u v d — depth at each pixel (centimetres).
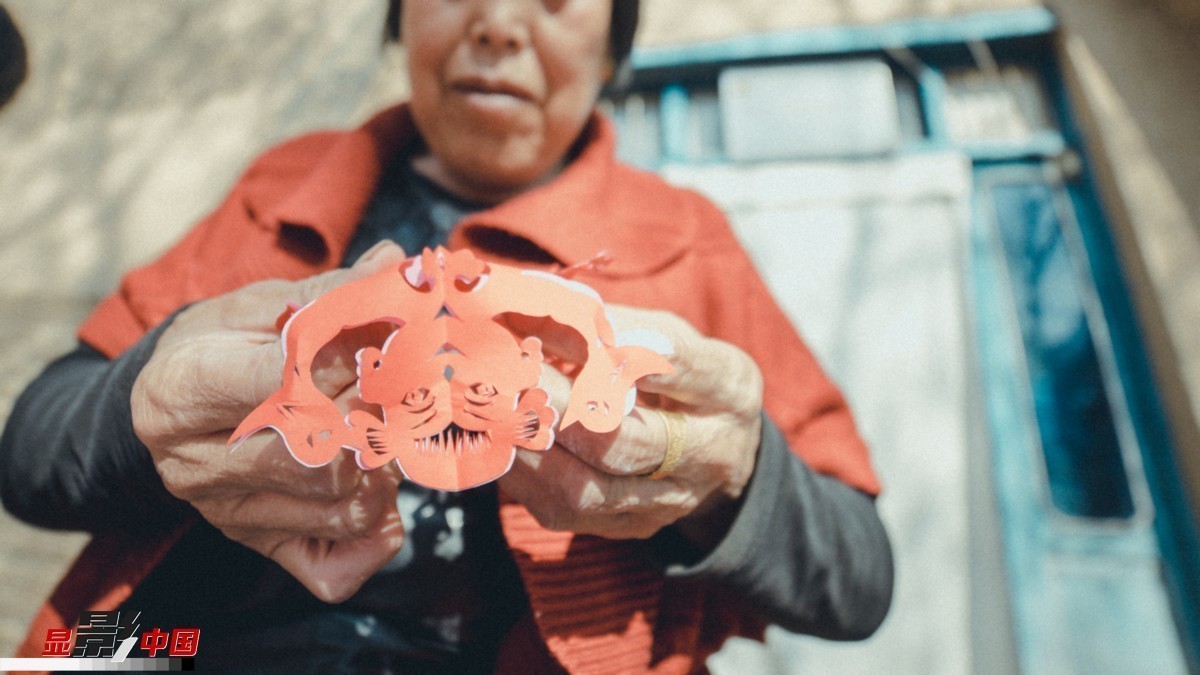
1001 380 147
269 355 37
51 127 197
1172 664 127
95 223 185
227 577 57
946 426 140
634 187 76
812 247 155
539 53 61
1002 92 168
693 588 57
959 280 148
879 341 147
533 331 41
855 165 159
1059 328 149
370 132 71
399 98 179
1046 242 155
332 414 35
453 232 63
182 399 39
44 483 50
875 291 150
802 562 53
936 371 144
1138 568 133
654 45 176
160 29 201
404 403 36
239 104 189
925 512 136
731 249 75
